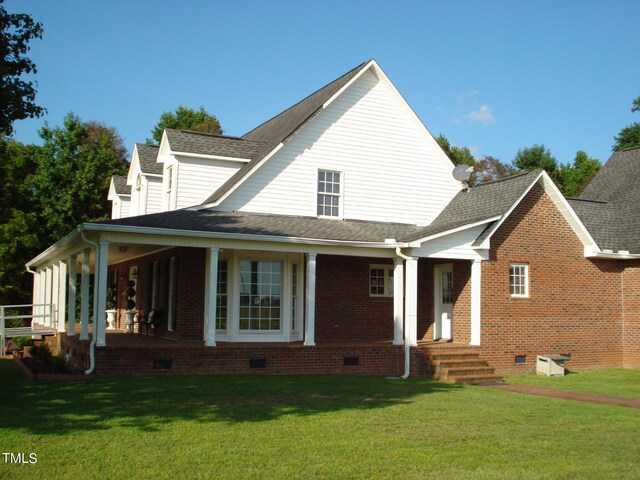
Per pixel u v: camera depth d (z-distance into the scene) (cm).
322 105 2184
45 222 4103
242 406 1209
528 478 799
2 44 1327
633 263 2217
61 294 2414
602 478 805
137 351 1634
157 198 2441
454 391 1537
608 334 2195
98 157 4284
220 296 1938
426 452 908
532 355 2038
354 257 2181
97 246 1631
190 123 5981
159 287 2209
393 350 1912
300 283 2055
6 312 3866
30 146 4238
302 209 2128
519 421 1146
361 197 2231
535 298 2064
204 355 1705
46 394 1302
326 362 1839
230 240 1741
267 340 1958
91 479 753
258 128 2997
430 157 2362
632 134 5153
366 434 1006
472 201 2228
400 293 1936
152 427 1007
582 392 1584
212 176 2200
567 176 5691
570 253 2145
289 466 820
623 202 2555
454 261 2081
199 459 838
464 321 2022
